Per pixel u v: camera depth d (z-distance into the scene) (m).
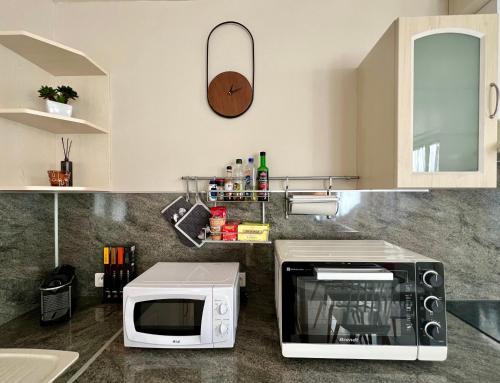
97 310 1.20
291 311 0.86
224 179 1.28
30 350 0.90
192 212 1.27
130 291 0.92
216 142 1.34
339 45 1.31
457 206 1.26
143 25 1.34
